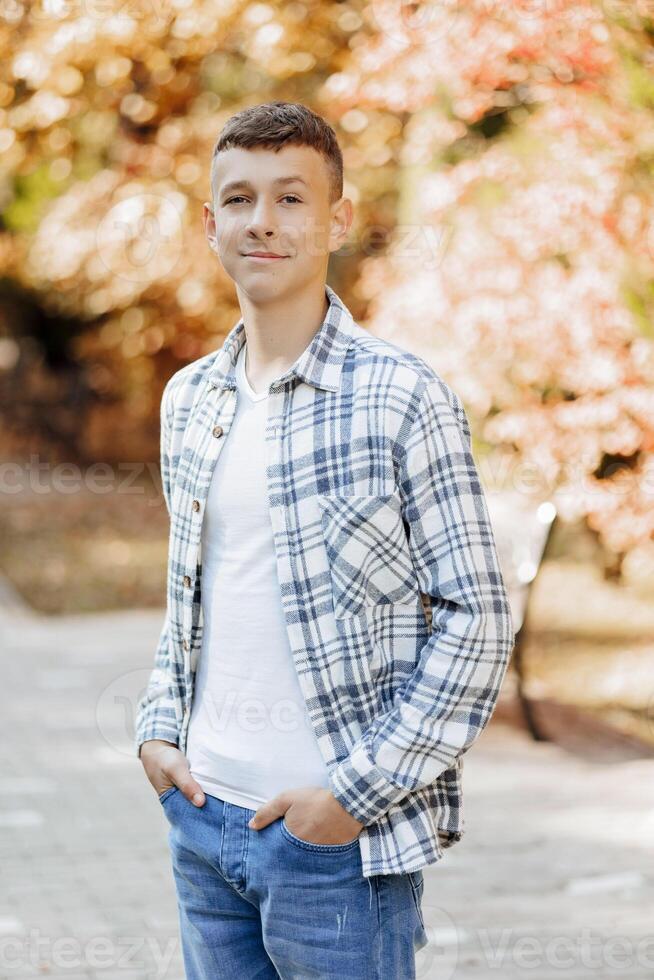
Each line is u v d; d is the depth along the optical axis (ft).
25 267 37.88
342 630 7.34
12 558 44.60
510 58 20.63
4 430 58.59
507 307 20.57
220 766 7.73
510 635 7.38
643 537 21.17
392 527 7.32
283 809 7.35
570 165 19.79
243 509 7.66
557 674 28.19
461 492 7.32
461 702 7.21
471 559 7.25
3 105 24.45
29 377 58.49
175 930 14.66
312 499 7.42
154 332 35.86
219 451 7.84
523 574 22.99
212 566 7.86
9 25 22.91
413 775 7.16
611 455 22.20
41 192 35.37
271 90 27.66
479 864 16.96
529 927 14.66
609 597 34.63
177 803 7.97
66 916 15.07
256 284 7.66
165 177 28.96
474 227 21.08
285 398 7.64
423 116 22.39
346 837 7.28
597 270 20.15
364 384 7.47
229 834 7.64
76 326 56.08
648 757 22.43
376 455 7.33
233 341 8.07
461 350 21.54
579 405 20.74
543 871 16.69
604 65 19.45
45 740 23.45
